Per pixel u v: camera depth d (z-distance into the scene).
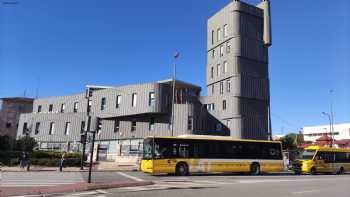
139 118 50.28
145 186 18.52
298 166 34.66
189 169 27.91
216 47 55.00
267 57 53.28
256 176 28.52
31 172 29.58
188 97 52.94
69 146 54.75
